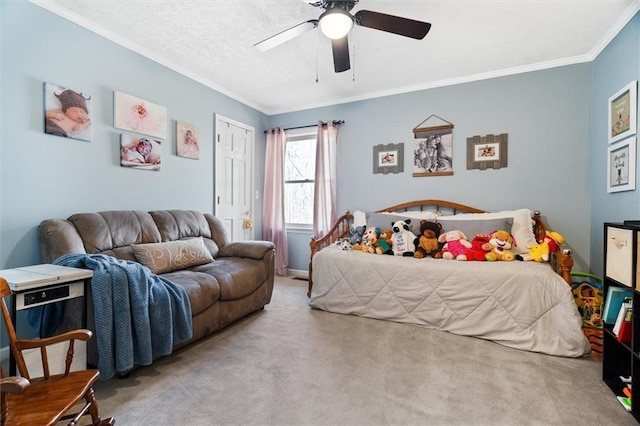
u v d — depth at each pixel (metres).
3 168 1.95
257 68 3.19
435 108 3.52
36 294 1.38
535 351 2.12
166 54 2.90
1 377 1.12
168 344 1.82
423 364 1.94
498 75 3.21
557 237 2.66
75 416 1.17
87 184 2.40
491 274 2.33
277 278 4.26
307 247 4.41
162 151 3.02
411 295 2.58
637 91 2.14
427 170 3.55
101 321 1.57
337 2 1.76
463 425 1.39
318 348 2.15
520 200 3.15
